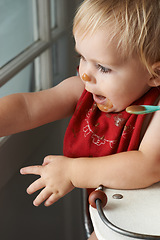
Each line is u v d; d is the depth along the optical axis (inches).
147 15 29.5
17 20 49.6
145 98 32.5
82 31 30.0
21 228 48.4
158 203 27.8
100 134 34.7
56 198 31.0
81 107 35.6
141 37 29.4
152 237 23.7
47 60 54.4
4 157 40.9
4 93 44.8
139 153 30.0
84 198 40.6
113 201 27.8
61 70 60.5
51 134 55.4
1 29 45.7
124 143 33.5
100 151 34.8
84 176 29.9
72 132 35.7
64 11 58.7
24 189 48.7
